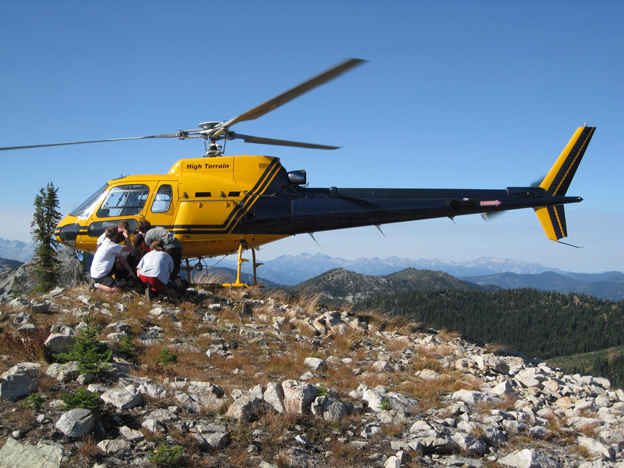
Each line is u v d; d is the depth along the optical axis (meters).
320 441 4.98
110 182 13.22
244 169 13.45
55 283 38.22
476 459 4.77
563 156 14.55
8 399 4.88
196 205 12.89
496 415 6.00
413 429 5.32
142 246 11.80
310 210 13.48
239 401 5.36
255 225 13.35
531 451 4.73
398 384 7.52
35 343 6.29
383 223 13.96
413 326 12.77
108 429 4.54
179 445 4.36
